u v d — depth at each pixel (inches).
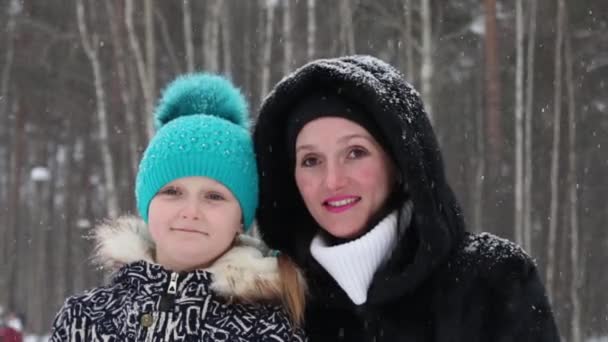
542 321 61.6
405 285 62.1
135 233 70.3
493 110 423.8
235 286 63.7
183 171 68.0
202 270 65.4
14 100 572.4
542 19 461.1
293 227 73.9
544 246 506.3
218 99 74.2
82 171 655.1
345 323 66.6
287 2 405.7
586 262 508.1
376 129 64.9
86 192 647.1
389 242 64.6
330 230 66.3
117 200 450.6
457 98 492.1
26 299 829.2
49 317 765.9
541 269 505.0
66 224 685.3
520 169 427.8
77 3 434.9
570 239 499.8
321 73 65.3
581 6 457.4
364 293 64.2
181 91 74.6
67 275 690.2
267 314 64.7
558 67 441.7
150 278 65.9
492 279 62.9
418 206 61.5
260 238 75.1
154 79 406.6
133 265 67.9
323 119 65.3
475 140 493.4
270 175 72.2
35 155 727.1
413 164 61.7
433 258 61.7
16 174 634.8
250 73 459.5
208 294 64.9
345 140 64.8
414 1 446.9
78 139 633.0
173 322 63.5
